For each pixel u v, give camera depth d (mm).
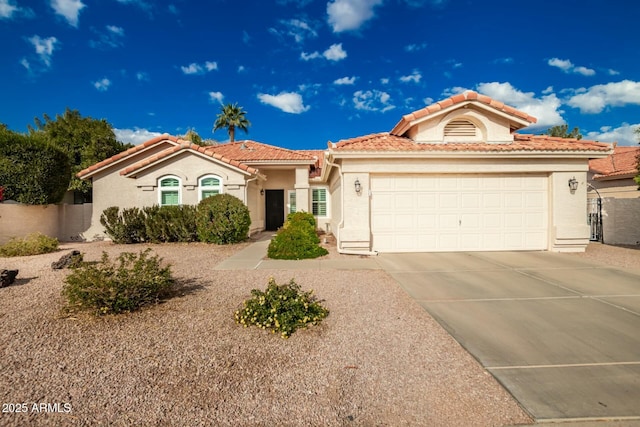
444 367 4062
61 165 16891
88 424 3004
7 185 15336
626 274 8828
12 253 12164
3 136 15336
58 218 17656
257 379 3760
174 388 3562
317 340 4797
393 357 4309
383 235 12211
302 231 11953
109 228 15062
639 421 3104
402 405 3324
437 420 3111
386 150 11531
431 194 12250
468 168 12055
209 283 7871
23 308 5949
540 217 12430
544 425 3051
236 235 14586
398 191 12188
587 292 7227
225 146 23609
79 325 5207
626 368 4043
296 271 9227
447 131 13109
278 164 19750
